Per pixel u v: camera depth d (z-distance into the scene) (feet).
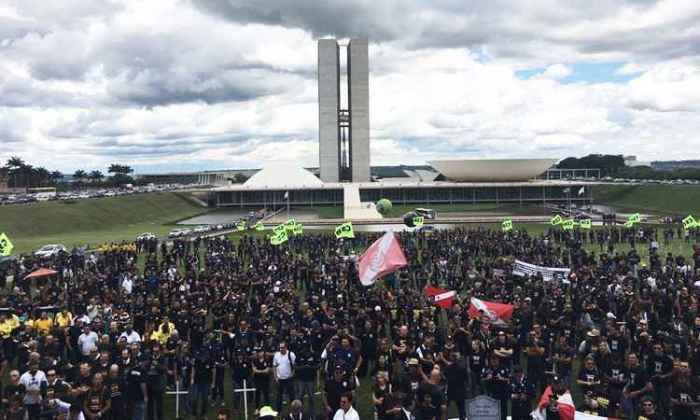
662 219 321.73
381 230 280.72
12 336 75.31
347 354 58.95
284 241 187.62
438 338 65.87
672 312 82.84
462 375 55.36
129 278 119.14
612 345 65.46
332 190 513.04
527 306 76.69
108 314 78.89
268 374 60.70
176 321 75.51
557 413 46.80
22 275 123.65
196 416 61.52
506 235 212.43
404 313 78.54
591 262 138.62
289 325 69.00
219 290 97.81
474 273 120.47
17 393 51.03
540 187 519.19
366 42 595.88
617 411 51.06
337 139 599.16
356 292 99.66
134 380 56.95
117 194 487.20
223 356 66.23
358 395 67.15
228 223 341.21
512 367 63.67
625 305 83.25
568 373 62.44
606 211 422.82
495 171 540.11
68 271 135.74
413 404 50.98
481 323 70.64
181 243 193.88
